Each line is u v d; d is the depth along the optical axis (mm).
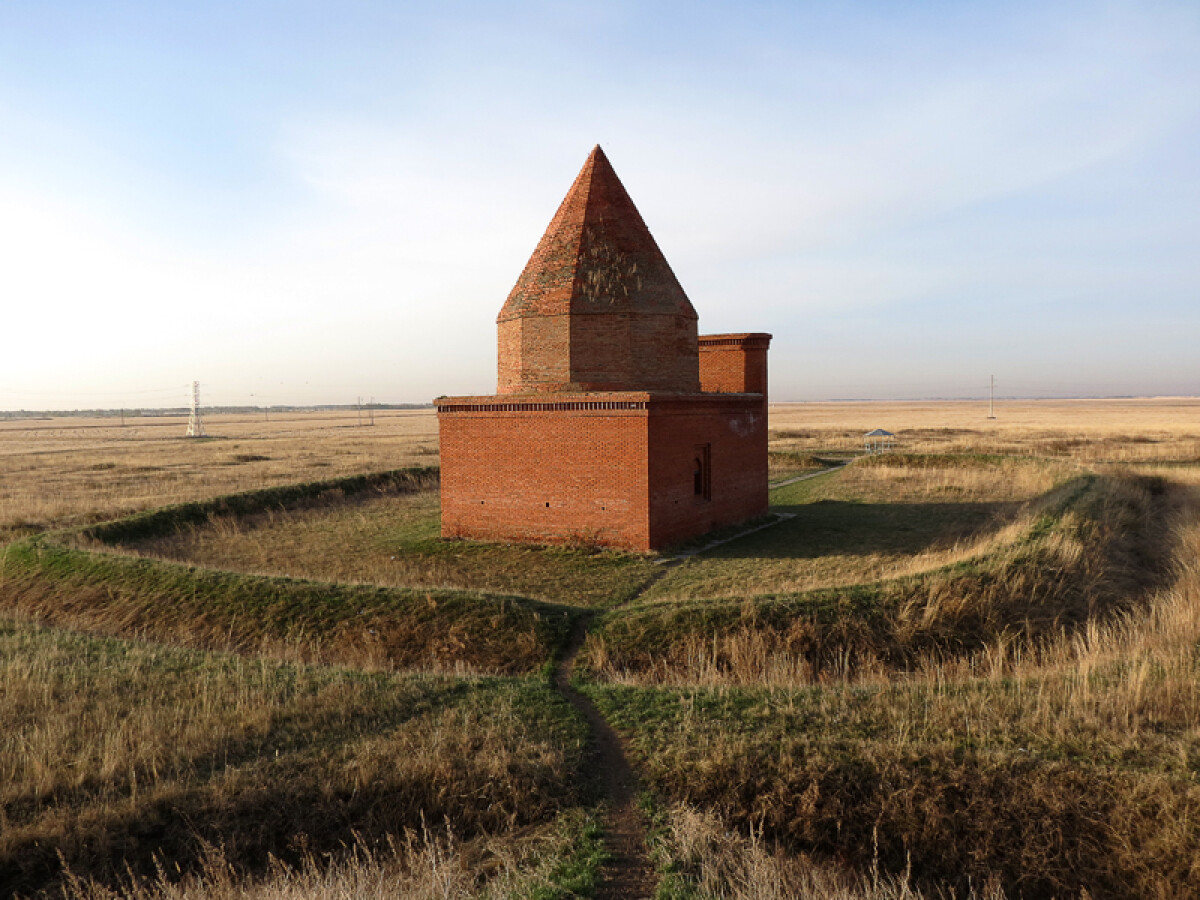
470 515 22078
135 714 10195
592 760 9055
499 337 22781
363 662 13273
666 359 21688
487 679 11570
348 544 22594
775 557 19609
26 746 9211
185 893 6582
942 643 13320
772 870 6828
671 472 20797
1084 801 7379
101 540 22688
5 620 15797
